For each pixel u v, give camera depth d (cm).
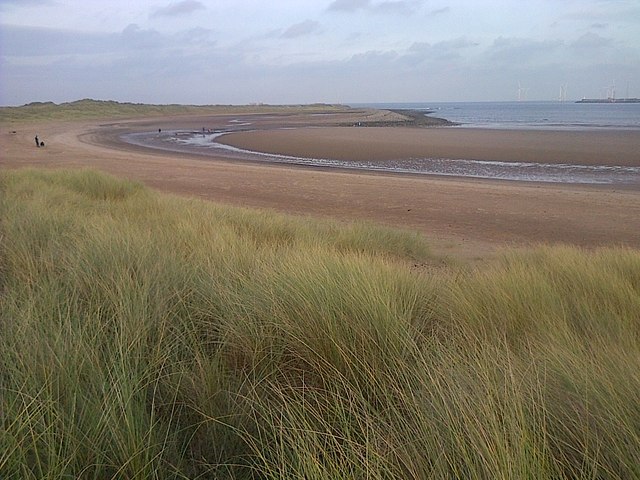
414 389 268
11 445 203
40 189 1201
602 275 521
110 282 417
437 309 420
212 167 2889
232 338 342
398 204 1802
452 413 222
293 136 5538
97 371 263
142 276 430
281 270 450
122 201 1255
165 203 1137
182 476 209
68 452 208
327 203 1828
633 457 198
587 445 202
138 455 207
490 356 286
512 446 198
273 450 231
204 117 12331
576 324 405
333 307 349
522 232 1421
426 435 212
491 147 4034
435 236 1353
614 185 2314
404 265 643
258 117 12256
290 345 330
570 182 2423
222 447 236
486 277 516
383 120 9856
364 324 334
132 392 239
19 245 539
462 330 363
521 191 2039
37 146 4075
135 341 300
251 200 1877
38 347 274
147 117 11856
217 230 745
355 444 214
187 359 316
